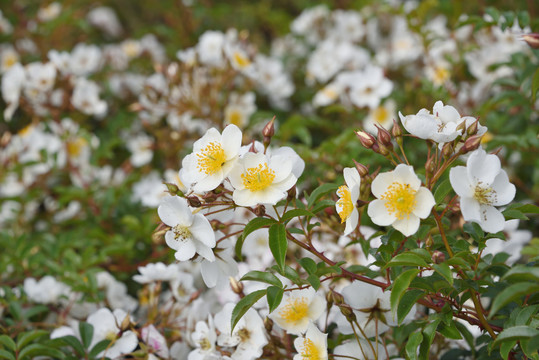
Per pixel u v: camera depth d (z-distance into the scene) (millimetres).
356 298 805
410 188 740
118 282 1027
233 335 843
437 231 867
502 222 739
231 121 1264
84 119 1436
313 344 803
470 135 751
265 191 771
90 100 1337
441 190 750
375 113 1252
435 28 1400
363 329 816
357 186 749
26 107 1306
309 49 1754
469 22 997
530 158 1125
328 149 1020
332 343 849
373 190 745
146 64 1685
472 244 919
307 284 790
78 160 1328
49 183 1372
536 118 1151
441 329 778
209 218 800
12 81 1287
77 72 1448
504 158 1130
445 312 781
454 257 742
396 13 1360
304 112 1549
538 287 686
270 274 772
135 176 1188
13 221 1238
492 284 774
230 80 1253
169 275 938
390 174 743
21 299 989
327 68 1494
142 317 1014
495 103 1063
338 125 1318
